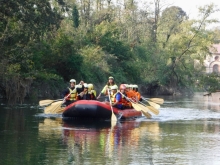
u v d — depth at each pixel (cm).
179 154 1336
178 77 6644
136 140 1570
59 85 4322
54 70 4278
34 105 3077
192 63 6769
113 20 6469
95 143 1495
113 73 5350
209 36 6619
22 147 1408
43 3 3628
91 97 2375
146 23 6888
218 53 11981
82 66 4606
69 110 2203
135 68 5847
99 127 1914
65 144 1467
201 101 4466
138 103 2436
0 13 3391
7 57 3275
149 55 6359
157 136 1672
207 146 1466
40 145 1444
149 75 6259
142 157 1288
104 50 5556
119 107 2320
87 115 2175
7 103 3234
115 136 1656
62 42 4325
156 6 7012
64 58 4341
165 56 6456
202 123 2150
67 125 1961
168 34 6838
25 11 3497
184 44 6556
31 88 3922
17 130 1778
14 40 3384
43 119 2191
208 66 11956
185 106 3466
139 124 2064
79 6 6097
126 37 6588
